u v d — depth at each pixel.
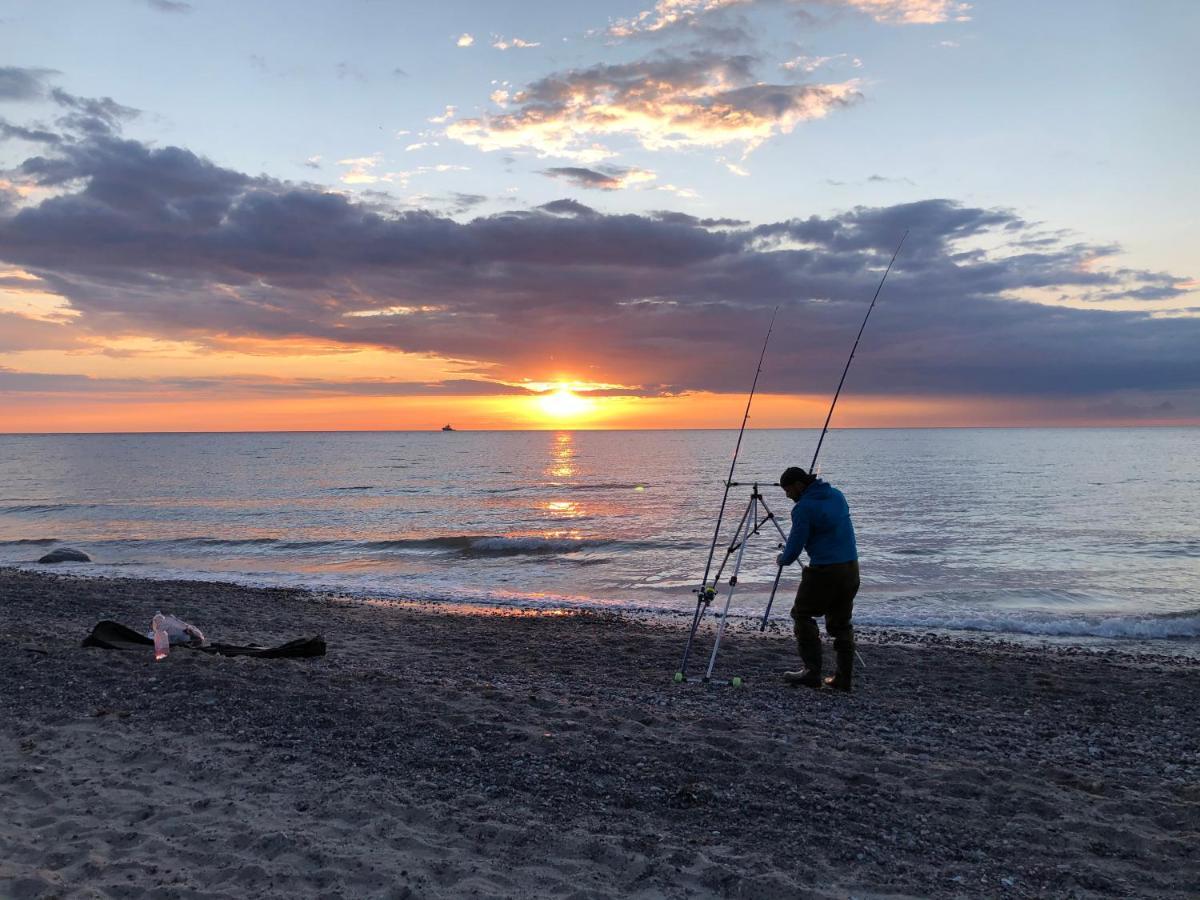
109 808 4.23
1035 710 7.14
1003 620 13.17
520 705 6.43
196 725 5.66
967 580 17.66
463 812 4.22
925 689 7.91
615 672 8.51
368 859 3.64
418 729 5.66
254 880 3.44
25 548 25.53
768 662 9.18
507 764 4.99
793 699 7.14
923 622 13.20
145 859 3.64
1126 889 3.46
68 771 4.79
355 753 5.15
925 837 3.99
